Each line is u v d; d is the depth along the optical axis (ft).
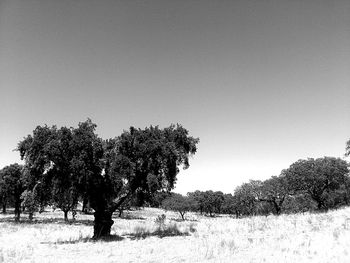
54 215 238.07
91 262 57.77
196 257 58.95
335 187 181.37
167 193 96.58
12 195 185.68
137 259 59.72
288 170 189.37
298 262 51.03
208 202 409.28
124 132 93.56
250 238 74.23
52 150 84.28
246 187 224.74
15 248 74.64
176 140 95.55
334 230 69.15
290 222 91.04
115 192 93.71
